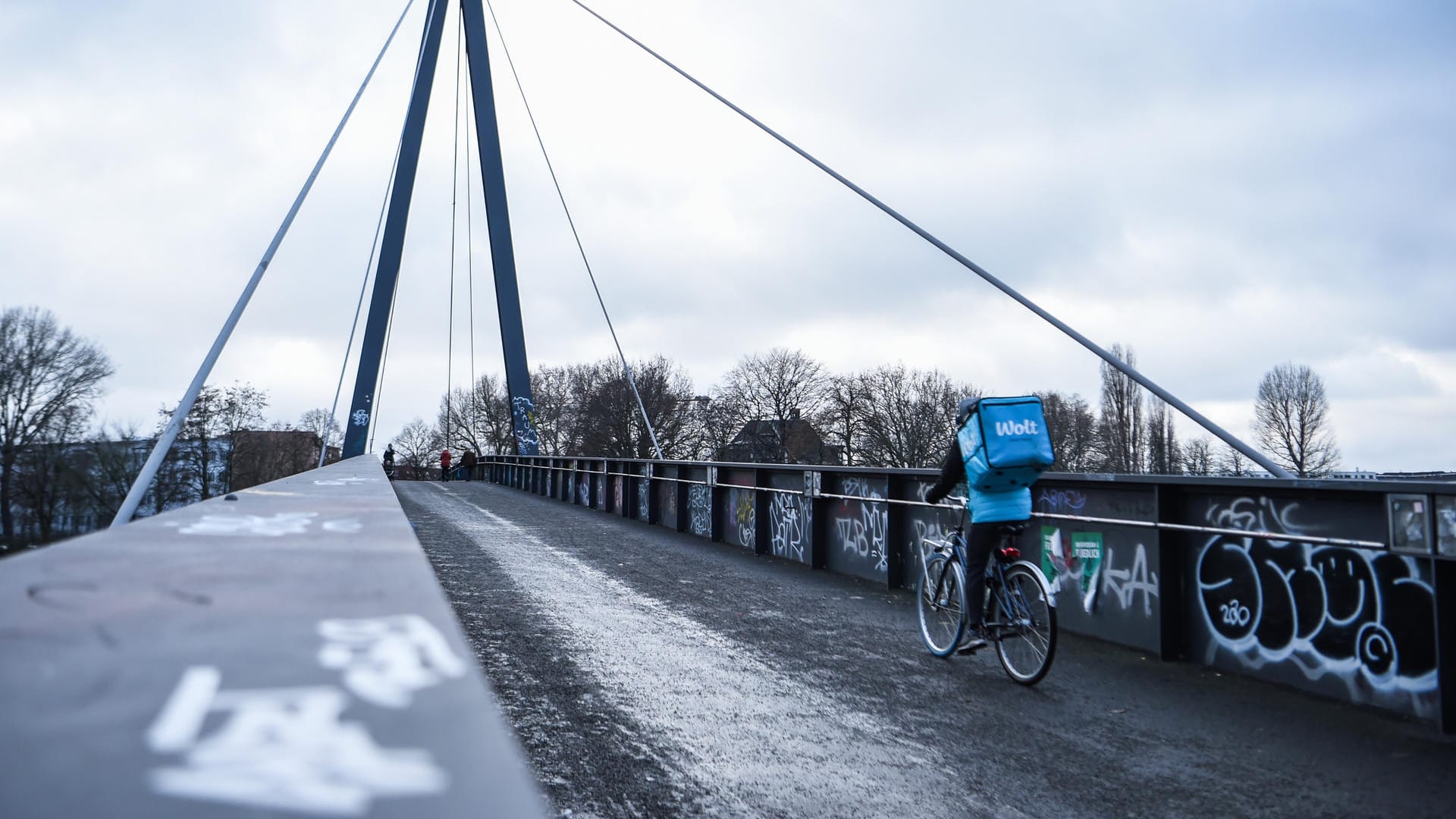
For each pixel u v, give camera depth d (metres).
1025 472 5.01
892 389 58.03
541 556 10.52
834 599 7.97
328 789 0.57
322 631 0.93
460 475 48.94
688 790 3.36
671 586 8.45
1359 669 4.50
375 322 41.03
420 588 1.17
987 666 5.50
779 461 59.69
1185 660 5.56
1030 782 3.54
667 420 64.75
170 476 39.88
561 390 73.88
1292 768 3.68
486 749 0.64
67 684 0.74
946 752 3.88
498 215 44.12
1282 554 4.93
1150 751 3.91
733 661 5.48
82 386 35.66
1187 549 5.57
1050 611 4.81
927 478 8.11
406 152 41.66
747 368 62.00
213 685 0.75
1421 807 3.26
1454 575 4.07
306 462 50.50
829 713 4.44
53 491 34.50
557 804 3.19
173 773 0.58
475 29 45.19
